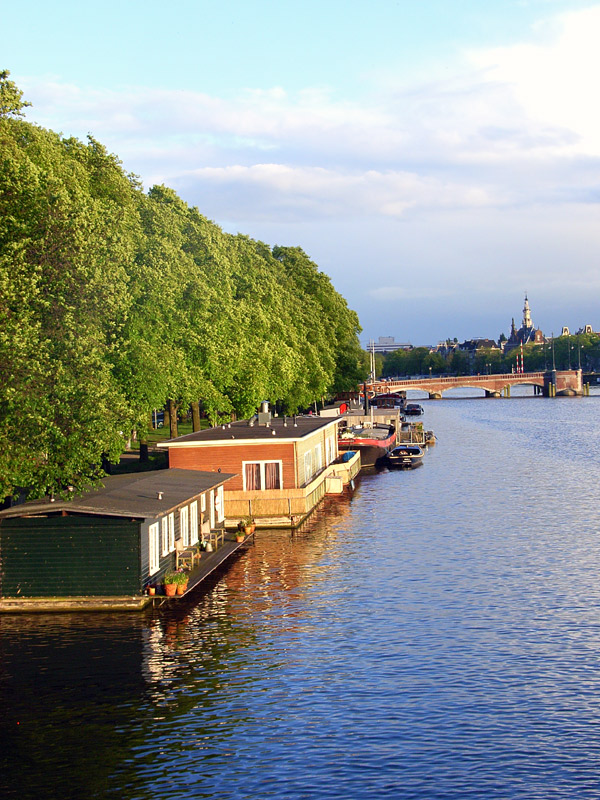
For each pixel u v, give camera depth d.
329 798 25.70
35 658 36.16
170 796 25.88
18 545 41.44
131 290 63.94
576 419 194.75
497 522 66.12
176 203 91.31
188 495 48.53
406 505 75.31
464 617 41.72
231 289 90.31
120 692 32.91
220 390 79.50
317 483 73.56
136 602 41.22
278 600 44.81
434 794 25.86
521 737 29.20
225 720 30.61
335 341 143.88
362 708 31.50
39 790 26.27
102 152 72.00
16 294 40.88
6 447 39.38
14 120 56.31
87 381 42.56
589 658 36.09
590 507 72.75
